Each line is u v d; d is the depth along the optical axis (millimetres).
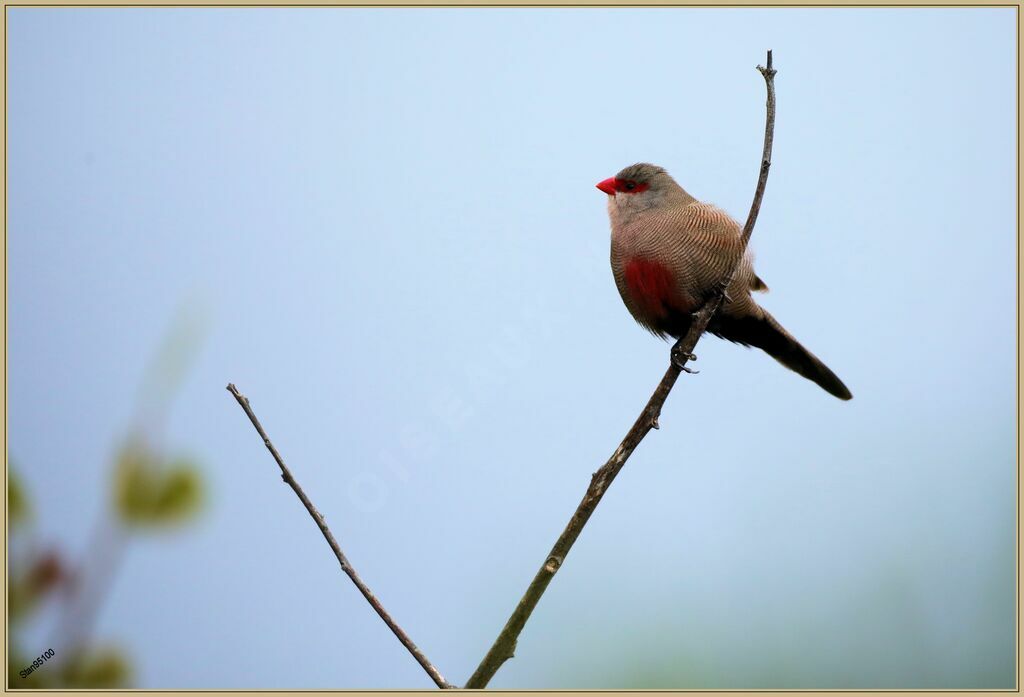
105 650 3266
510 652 6332
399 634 5977
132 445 3223
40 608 3203
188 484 3227
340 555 6016
